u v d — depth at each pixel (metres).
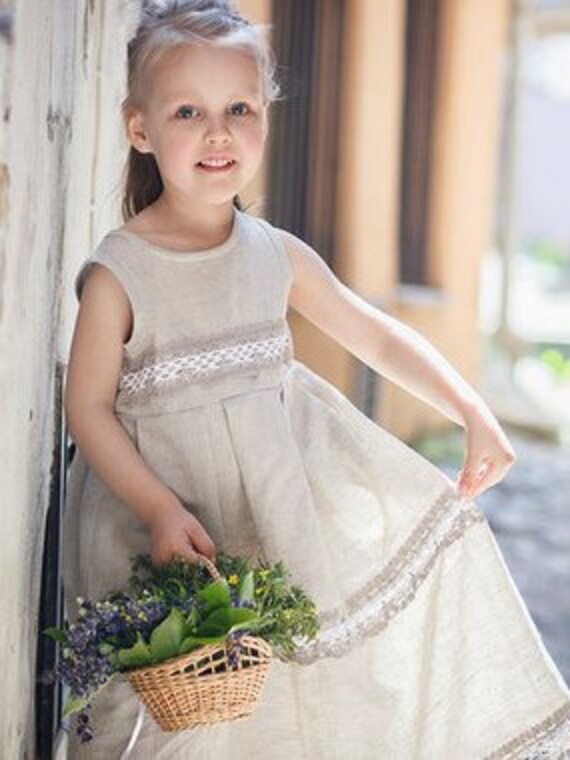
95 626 3.22
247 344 3.62
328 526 3.74
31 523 3.46
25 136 3.13
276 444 3.61
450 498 3.82
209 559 3.42
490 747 3.77
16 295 3.11
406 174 15.30
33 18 3.16
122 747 3.57
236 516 3.63
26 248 3.21
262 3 10.75
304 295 3.84
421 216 15.66
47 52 3.39
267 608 3.36
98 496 3.64
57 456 3.89
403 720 3.75
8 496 3.12
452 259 15.95
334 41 12.56
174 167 3.55
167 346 3.56
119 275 3.54
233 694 3.22
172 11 3.60
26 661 3.47
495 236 19.70
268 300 3.68
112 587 3.60
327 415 3.79
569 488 13.88
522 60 18.92
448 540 3.81
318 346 12.75
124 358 3.60
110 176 4.79
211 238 3.67
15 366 3.13
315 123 12.51
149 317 3.55
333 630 3.61
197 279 3.60
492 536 3.83
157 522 3.43
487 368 19.30
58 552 3.93
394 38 13.46
